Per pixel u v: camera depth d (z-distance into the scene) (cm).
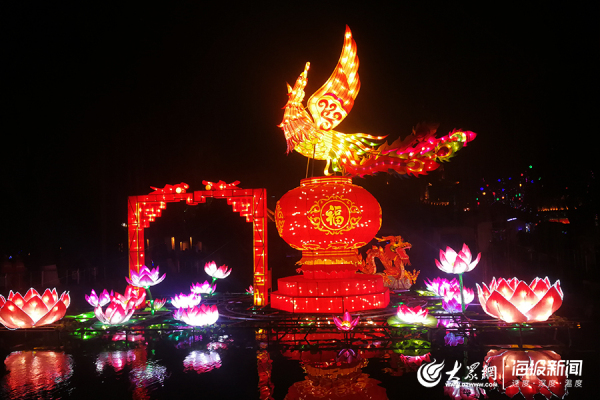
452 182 1959
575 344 659
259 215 990
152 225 1744
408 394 491
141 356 650
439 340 696
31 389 525
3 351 688
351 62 984
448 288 909
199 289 1184
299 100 998
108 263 1630
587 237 1284
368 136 983
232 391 505
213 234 1956
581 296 1076
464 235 1912
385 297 935
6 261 1355
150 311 961
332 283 895
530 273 1396
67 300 802
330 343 689
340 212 916
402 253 1223
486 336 719
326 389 505
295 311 890
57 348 701
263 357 628
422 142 945
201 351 668
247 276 1761
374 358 616
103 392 512
